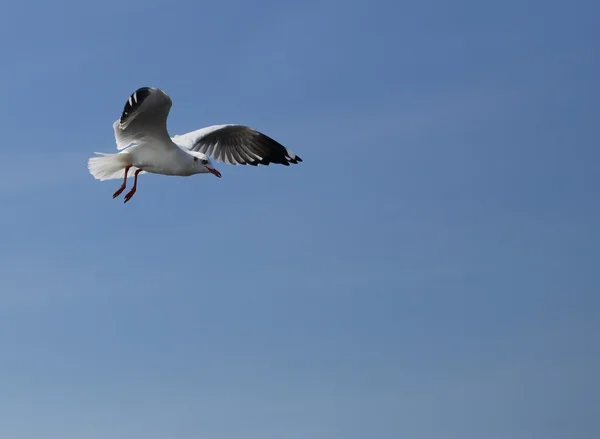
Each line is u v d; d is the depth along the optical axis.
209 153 14.41
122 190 12.82
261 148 14.71
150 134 12.57
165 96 11.80
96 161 12.80
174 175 12.93
